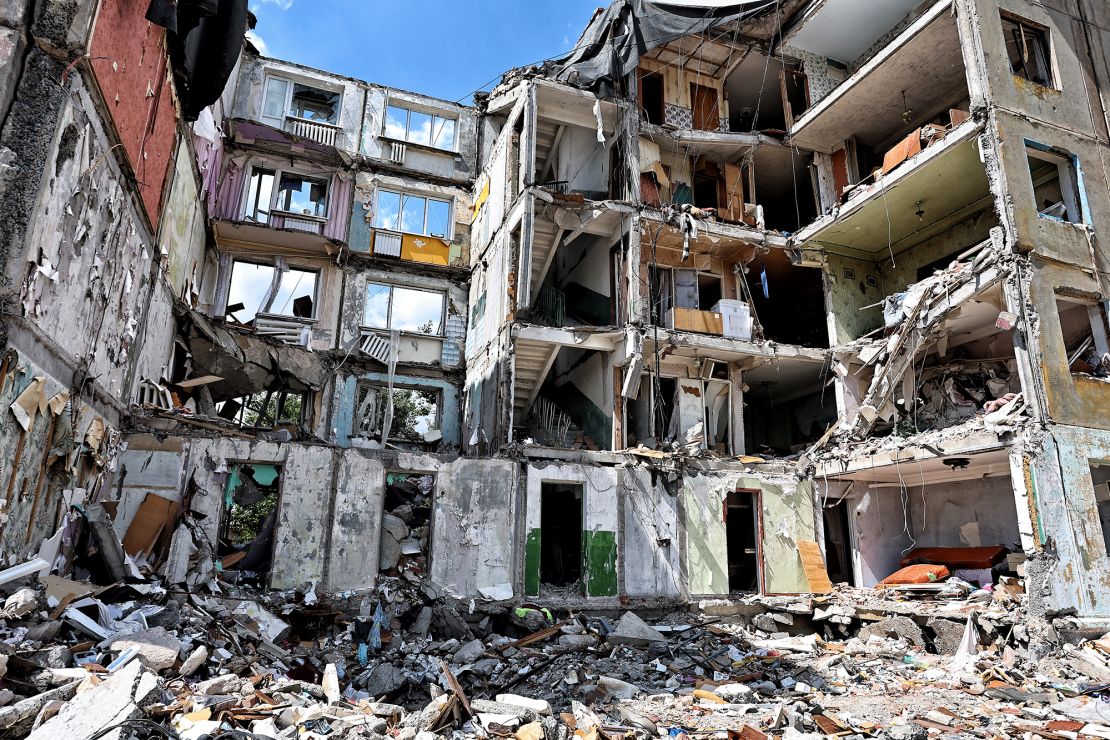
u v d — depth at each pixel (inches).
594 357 685.9
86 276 317.4
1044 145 542.3
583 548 541.6
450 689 315.9
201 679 269.3
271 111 742.5
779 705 321.7
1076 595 448.1
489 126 835.4
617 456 577.3
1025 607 448.8
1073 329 558.9
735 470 618.8
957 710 327.9
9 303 240.2
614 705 324.8
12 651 219.6
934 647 487.8
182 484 433.4
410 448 717.9
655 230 679.1
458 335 769.6
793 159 780.6
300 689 279.3
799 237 718.5
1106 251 538.3
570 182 731.4
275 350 647.1
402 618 455.5
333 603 442.3
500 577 502.0
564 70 694.5
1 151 243.1
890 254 742.5
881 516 662.5
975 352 625.6
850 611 540.1
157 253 455.2
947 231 682.8
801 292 850.1
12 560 271.4
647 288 695.7
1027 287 493.7
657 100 769.6
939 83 645.3
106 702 194.5
